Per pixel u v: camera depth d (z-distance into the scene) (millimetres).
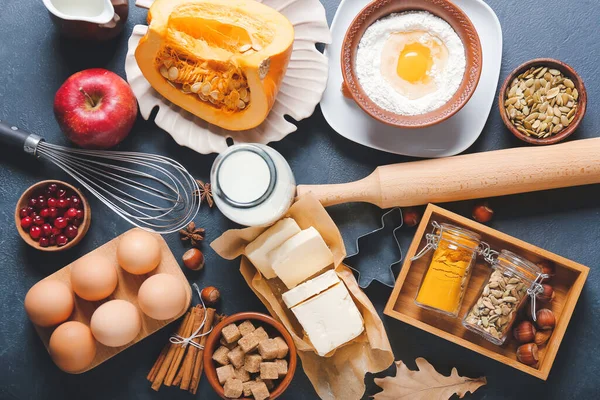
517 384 878
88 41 873
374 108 827
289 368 813
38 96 891
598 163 812
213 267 887
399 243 883
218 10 804
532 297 810
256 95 805
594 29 877
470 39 815
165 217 895
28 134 850
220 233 889
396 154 886
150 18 793
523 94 839
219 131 869
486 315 817
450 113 812
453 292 818
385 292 877
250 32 802
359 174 891
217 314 883
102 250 855
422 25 833
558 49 881
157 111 898
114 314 808
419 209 879
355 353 852
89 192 889
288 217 847
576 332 874
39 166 890
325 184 883
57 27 842
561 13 879
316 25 858
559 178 820
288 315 870
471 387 855
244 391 823
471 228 833
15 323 883
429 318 856
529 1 881
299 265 826
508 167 820
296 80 864
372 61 845
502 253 818
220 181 814
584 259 875
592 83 879
